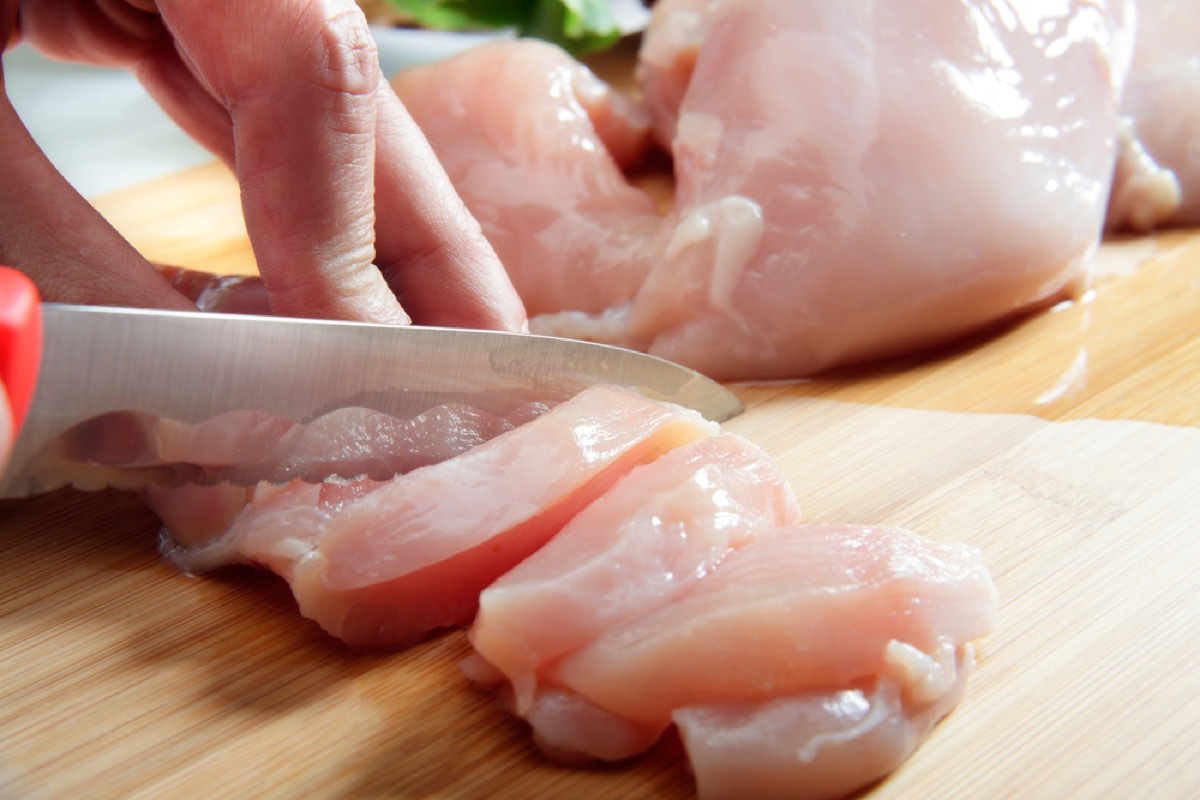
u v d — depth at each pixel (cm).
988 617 23
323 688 23
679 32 36
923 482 27
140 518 27
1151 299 31
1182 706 22
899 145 29
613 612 22
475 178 33
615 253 32
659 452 25
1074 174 30
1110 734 22
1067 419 28
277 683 23
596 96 36
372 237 25
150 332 23
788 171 29
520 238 33
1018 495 26
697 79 32
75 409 23
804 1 30
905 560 22
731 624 22
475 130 34
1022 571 24
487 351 25
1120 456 27
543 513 24
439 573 24
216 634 24
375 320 25
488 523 24
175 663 24
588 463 24
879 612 22
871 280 29
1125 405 28
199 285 29
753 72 30
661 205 36
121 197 37
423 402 25
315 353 24
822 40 30
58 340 22
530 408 26
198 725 23
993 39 30
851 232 29
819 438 28
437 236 27
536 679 22
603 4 42
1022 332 31
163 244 35
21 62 44
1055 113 31
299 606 25
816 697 22
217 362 23
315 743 22
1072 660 23
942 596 22
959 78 30
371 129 24
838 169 29
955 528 25
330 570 23
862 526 23
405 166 26
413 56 43
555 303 32
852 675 22
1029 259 30
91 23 31
